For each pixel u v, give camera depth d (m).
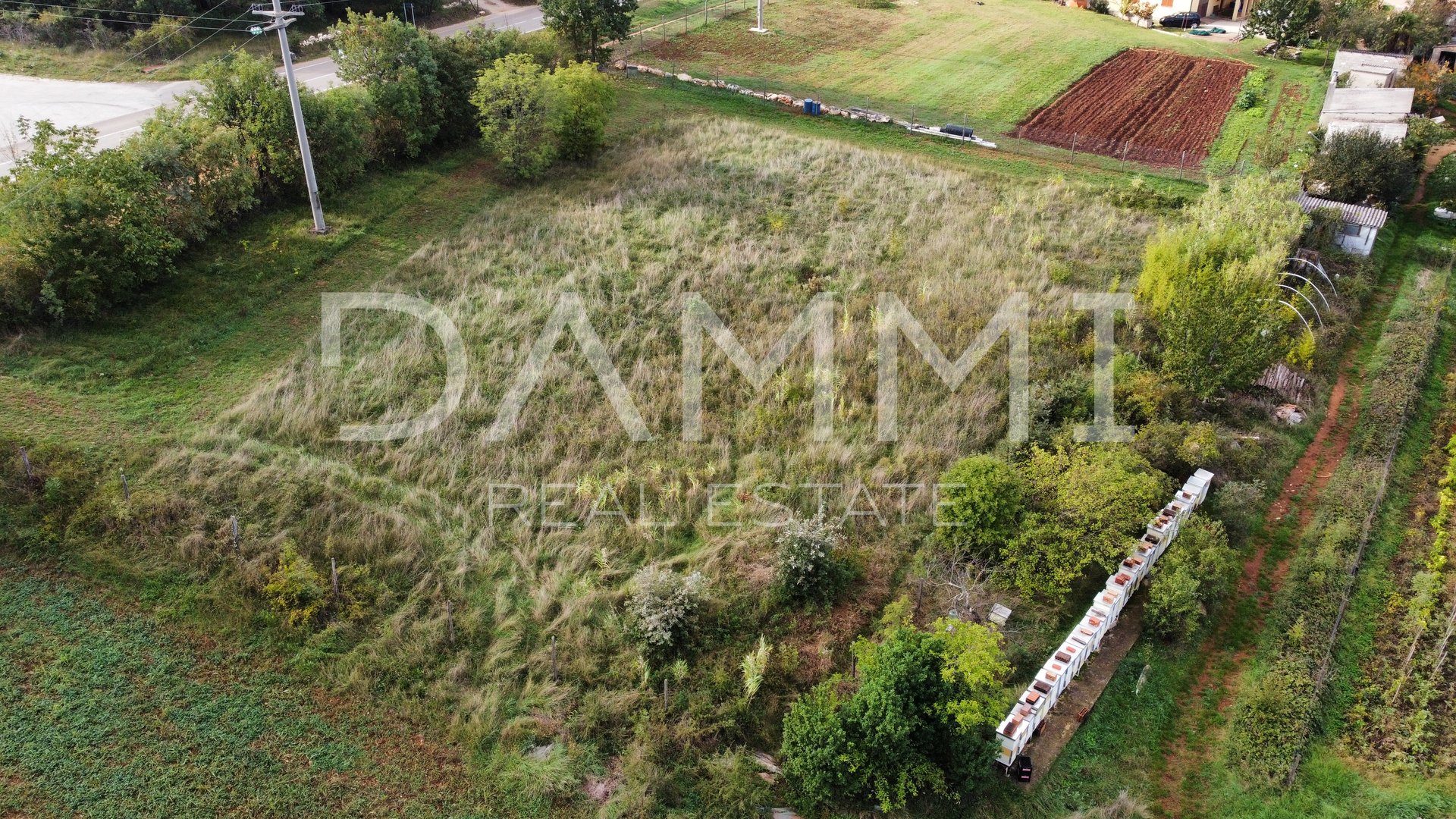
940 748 20.08
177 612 22.02
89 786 18.64
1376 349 36.75
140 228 31.70
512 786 19.73
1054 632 24.53
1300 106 60.78
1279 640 24.39
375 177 43.16
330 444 27.64
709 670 22.47
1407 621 24.89
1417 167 52.56
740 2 76.56
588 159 47.03
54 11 54.00
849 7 77.88
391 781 19.59
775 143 49.97
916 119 56.28
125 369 29.00
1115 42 72.31
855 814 19.91
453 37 49.75
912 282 37.91
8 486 23.58
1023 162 51.06
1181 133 56.78
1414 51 72.88
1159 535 26.25
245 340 31.50
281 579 22.50
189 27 55.59
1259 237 35.28
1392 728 22.27
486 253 38.03
